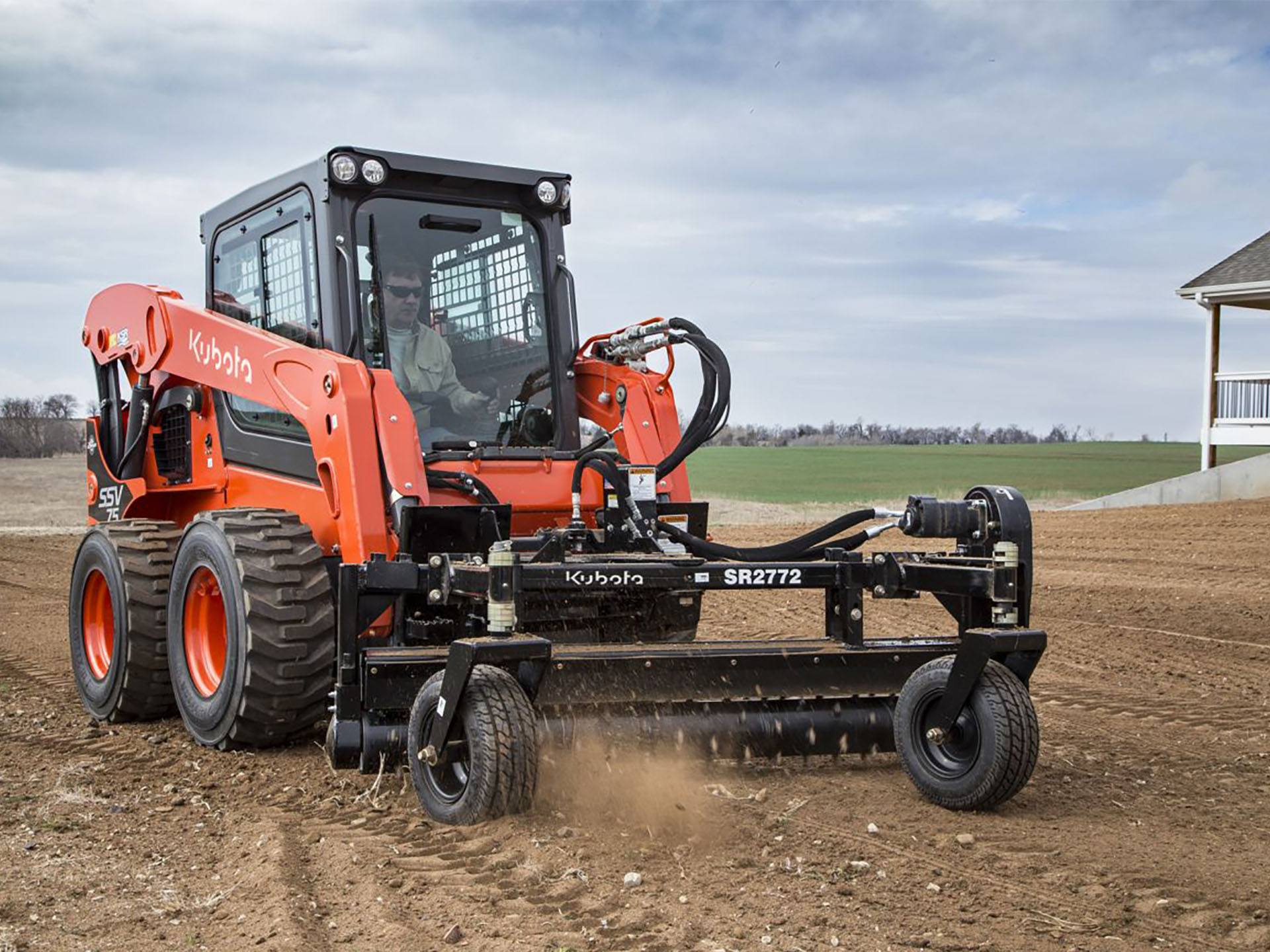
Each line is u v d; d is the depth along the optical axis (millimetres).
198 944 3391
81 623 7062
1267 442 21672
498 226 6441
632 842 4223
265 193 6402
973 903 3680
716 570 4922
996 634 4531
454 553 5270
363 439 5367
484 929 3465
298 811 4801
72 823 4648
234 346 6305
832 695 5074
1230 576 12891
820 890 3781
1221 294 21938
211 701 5801
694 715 4906
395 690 4805
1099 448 57500
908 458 50969
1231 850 4227
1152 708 6816
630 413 6449
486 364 6344
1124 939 3420
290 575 5605
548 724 4633
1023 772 4496
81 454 47750
